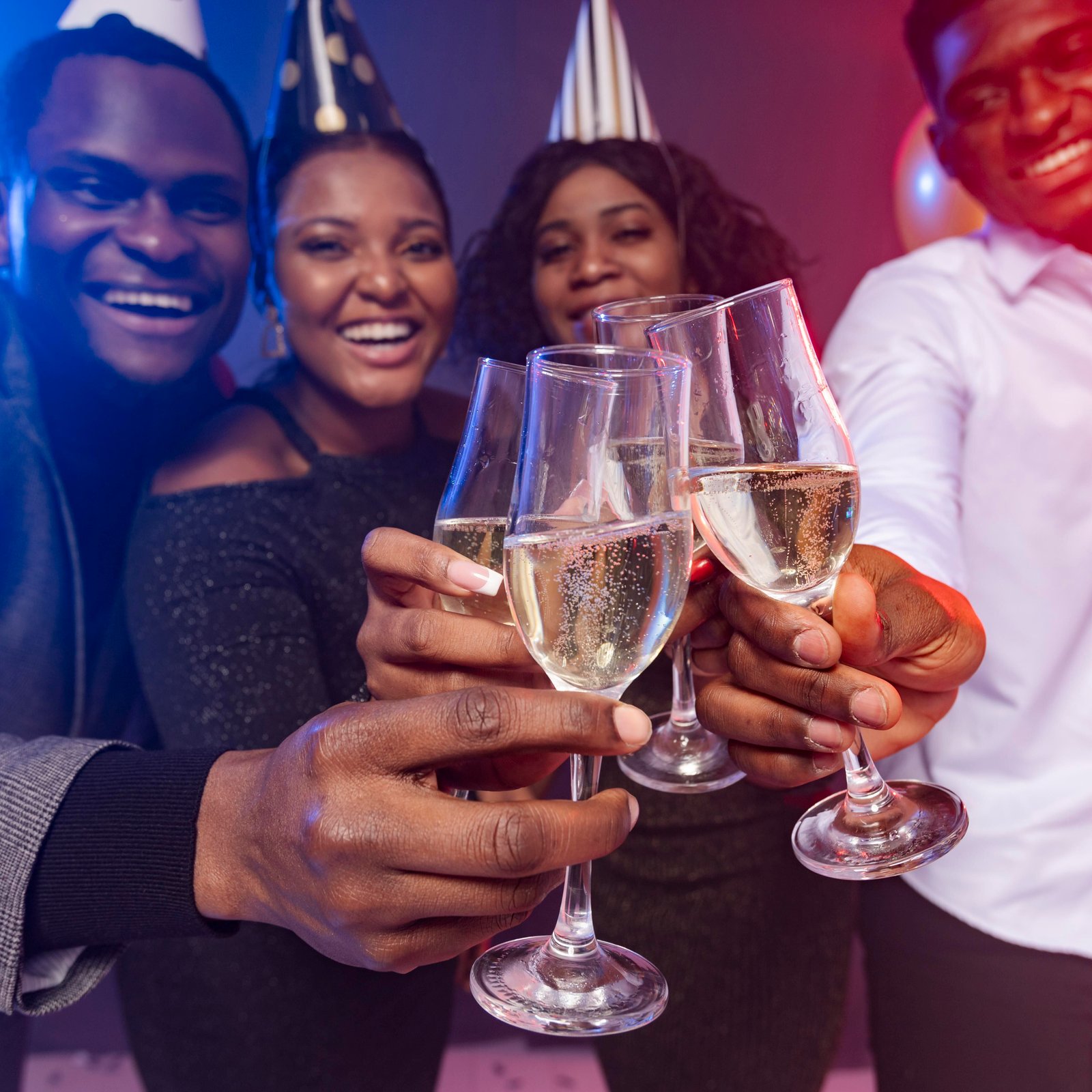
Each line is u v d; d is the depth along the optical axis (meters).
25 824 0.64
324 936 0.55
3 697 1.53
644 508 0.54
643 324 0.93
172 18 1.67
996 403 1.43
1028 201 1.47
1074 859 1.28
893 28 2.01
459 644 0.65
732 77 1.95
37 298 1.58
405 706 0.49
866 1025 1.86
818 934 1.50
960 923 1.33
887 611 0.70
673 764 1.02
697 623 0.79
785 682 0.67
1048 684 1.34
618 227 1.86
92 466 1.57
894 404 1.32
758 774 0.74
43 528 1.55
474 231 1.82
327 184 1.70
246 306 1.67
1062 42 1.48
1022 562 1.39
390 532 0.69
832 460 0.64
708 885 1.44
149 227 1.63
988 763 1.37
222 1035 1.40
